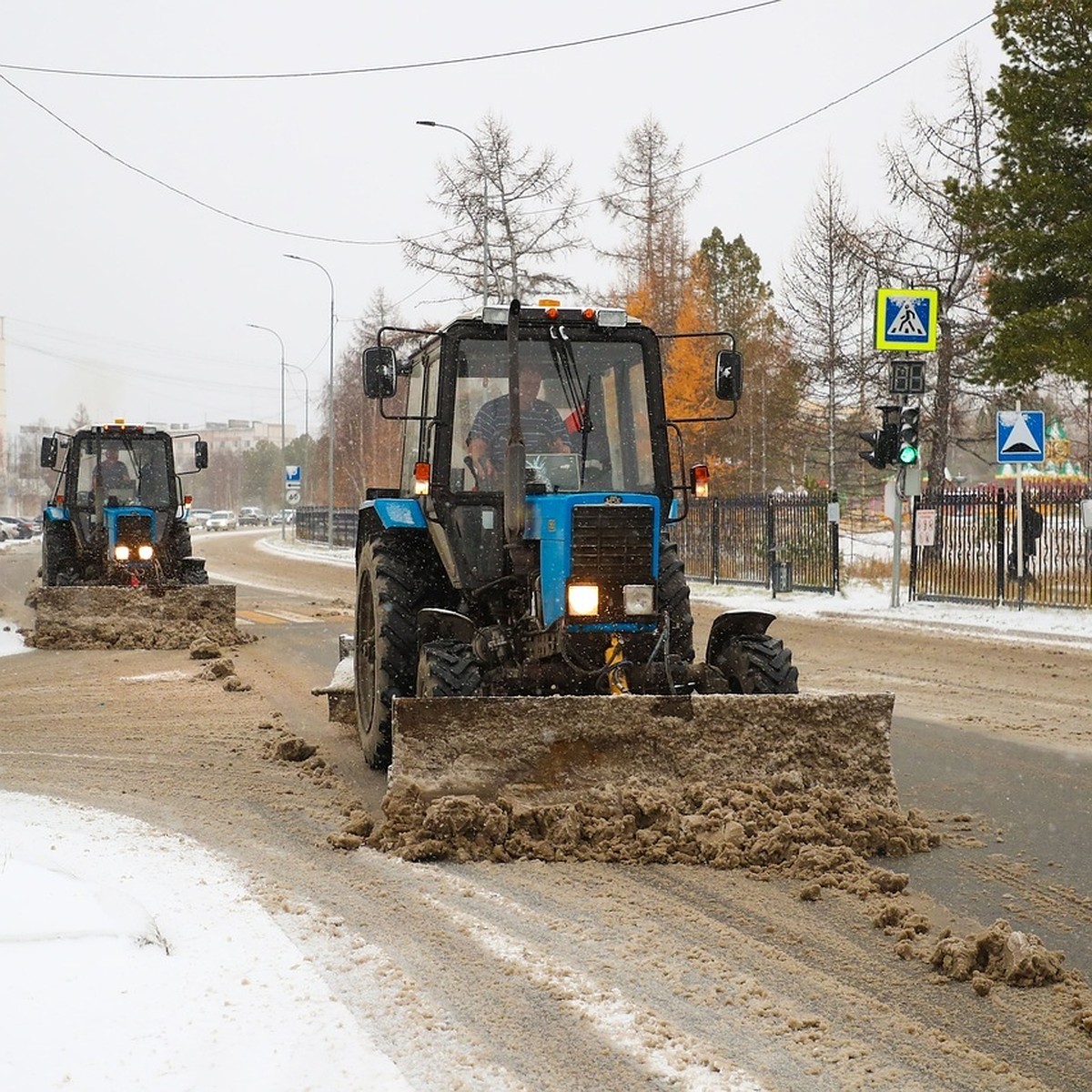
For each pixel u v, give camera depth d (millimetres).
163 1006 4289
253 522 106500
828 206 31953
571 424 8180
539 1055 4035
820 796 6621
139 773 8461
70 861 6113
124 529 18578
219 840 6672
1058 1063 3988
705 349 36969
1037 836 6762
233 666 13953
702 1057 4023
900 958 4934
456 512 8133
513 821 6469
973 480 58156
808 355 32344
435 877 6023
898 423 19906
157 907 5410
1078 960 4895
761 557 26734
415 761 6621
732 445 39375
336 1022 4207
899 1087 3816
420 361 9219
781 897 5699
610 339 8266
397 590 8469
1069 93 21781
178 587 16828
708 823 6383
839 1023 4305
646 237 38406
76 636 16328
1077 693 12000
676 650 7730
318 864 6250
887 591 24516
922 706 11266
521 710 6637
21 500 118875
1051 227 22156
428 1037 4160
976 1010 4414
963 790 7891
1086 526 19062
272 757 8961
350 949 4984
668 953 4977
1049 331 21453
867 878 5867
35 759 8938
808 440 39906
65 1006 4191
